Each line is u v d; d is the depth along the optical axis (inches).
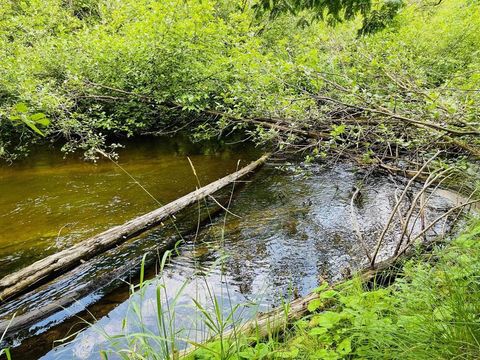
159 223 173.0
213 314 117.8
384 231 131.3
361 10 179.6
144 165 286.8
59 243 171.5
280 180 250.7
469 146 195.3
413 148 237.9
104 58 338.0
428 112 206.7
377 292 91.2
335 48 309.3
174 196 225.8
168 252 90.9
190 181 251.6
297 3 178.5
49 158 306.2
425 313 81.1
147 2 371.9
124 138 369.1
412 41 381.1
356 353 75.9
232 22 360.5
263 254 160.9
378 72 263.9
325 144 253.0
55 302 133.7
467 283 83.0
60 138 356.2
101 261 160.4
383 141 233.1
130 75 340.5
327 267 148.6
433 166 207.8
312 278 142.3
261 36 443.8
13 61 315.3
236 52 312.3
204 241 174.7
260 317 106.3
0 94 305.7
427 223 173.2
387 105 219.8
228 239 175.5
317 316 92.4
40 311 128.6
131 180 253.4
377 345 75.9
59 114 309.7
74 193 231.8
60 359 107.7
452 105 183.3
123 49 336.2
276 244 169.2
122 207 210.2
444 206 189.3
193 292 135.2
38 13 433.7
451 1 468.4
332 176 253.1
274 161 290.7
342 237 172.2
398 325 77.9
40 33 371.6
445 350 69.0
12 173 271.7
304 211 202.4
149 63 334.3
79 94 335.6
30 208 210.5
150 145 345.4
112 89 334.3
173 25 322.0
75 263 138.7
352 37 289.6
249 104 292.0
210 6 331.9
